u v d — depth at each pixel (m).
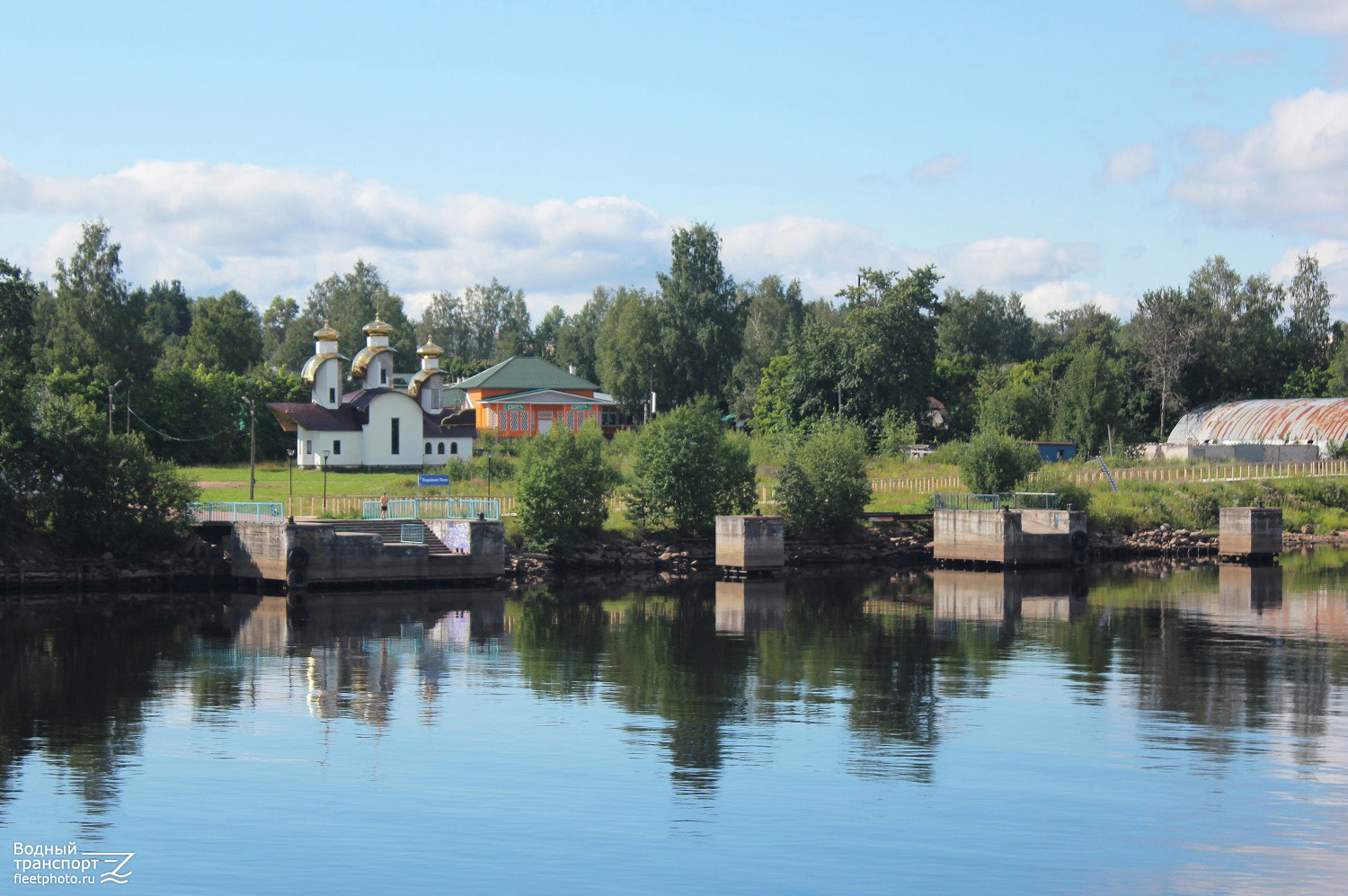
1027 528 106.69
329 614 73.69
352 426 144.12
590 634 66.88
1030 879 29.66
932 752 40.75
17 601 77.88
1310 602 80.12
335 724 44.91
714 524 103.50
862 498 109.38
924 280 161.00
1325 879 29.58
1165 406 179.00
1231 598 82.69
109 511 83.56
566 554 97.38
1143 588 89.19
